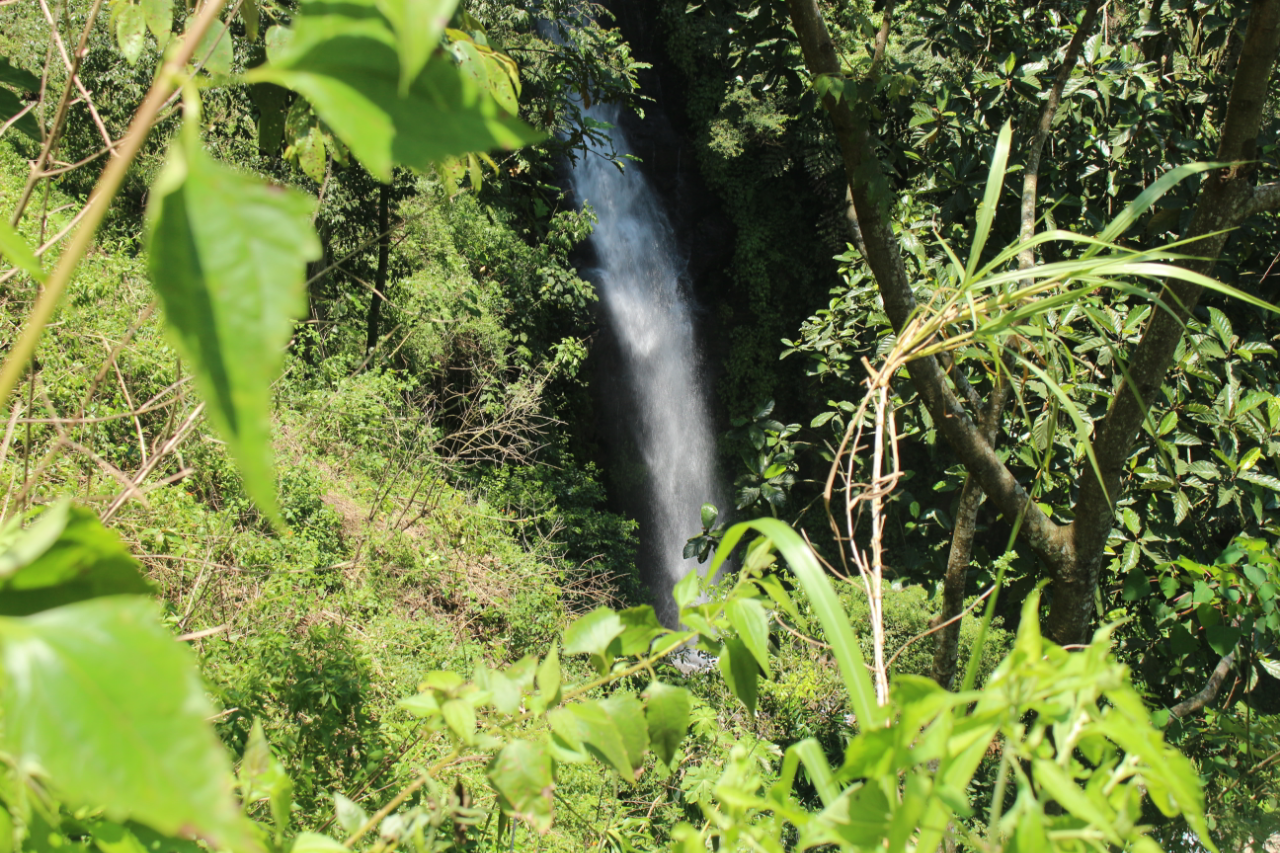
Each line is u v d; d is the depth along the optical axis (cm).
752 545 90
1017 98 412
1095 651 52
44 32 596
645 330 1833
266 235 31
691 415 1919
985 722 52
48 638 33
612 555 1387
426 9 28
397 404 1045
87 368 430
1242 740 229
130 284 608
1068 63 317
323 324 1018
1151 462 344
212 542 418
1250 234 373
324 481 830
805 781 643
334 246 1057
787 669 749
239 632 405
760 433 399
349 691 374
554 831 423
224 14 130
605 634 88
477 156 149
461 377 1318
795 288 1981
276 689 362
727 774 74
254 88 132
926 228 413
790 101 1681
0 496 134
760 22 357
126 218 884
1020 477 380
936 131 405
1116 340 330
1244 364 365
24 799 50
